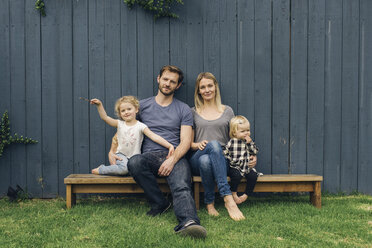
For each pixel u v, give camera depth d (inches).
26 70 117.6
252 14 117.2
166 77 104.9
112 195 117.9
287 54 117.3
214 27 117.5
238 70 117.8
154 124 106.3
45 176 118.3
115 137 108.5
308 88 117.3
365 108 117.0
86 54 118.0
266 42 117.3
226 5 117.2
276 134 118.0
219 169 91.7
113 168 102.0
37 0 115.9
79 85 118.2
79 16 117.5
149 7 116.0
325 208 99.0
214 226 83.6
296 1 117.2
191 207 83.1
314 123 117.6
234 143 99.4
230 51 117.6
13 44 117.2
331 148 117.7
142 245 70.4
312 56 117.2
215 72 117.9
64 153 118.5
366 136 117.2
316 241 73.9
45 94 118.0
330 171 117.8
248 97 117.9
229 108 110.4
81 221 86.9
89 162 118.6
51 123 118.3
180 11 117.6
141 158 92.8
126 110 102.7
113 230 79.7
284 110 117.8
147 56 118.3
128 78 118.3
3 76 117.3
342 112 117.3
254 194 117.4
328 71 117.1
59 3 117.2
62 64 118.0
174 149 104.8
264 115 117.9
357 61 117.1
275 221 87.7
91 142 118.7
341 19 117.0
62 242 72.8
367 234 77.7
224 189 90.7
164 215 92.5
